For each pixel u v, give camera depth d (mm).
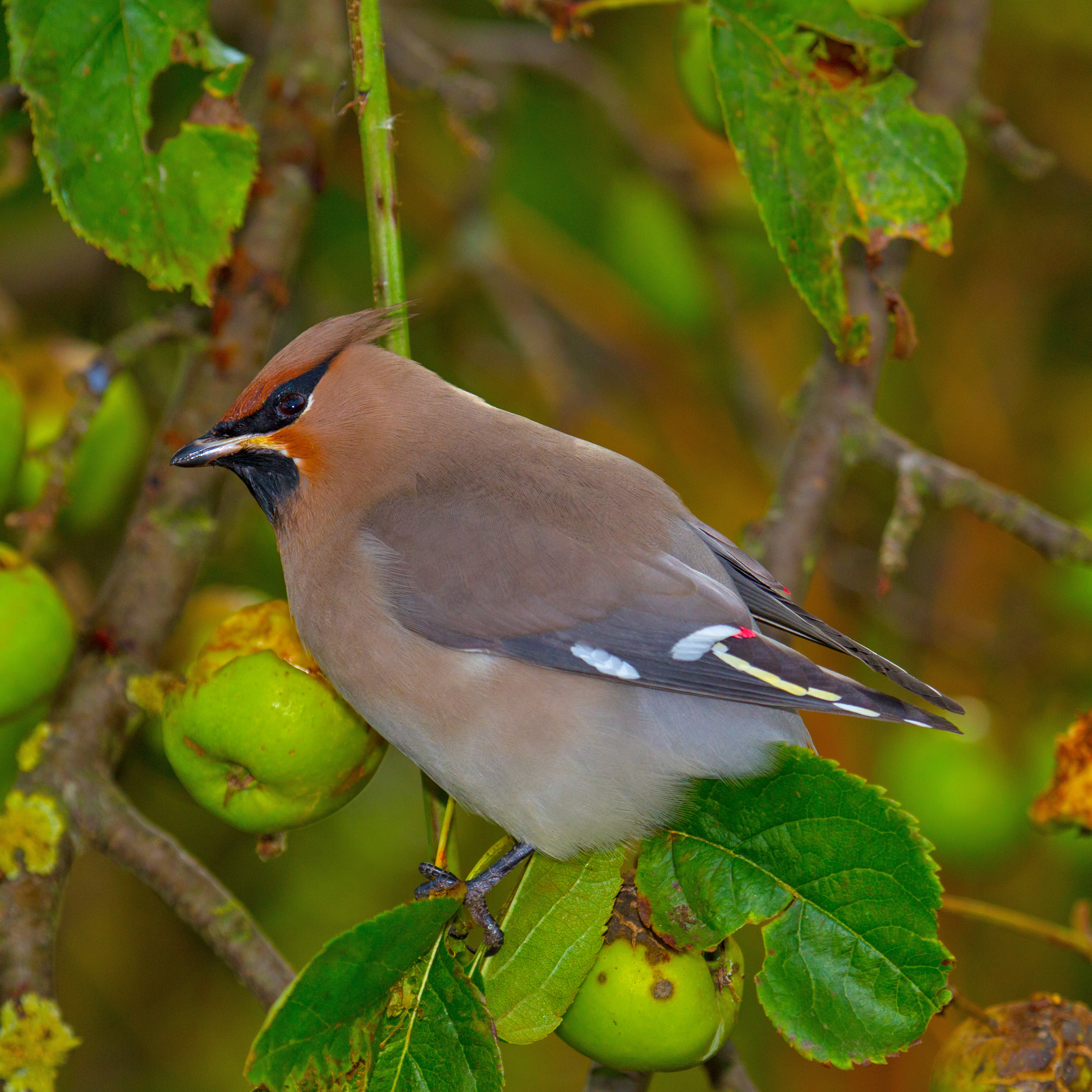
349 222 10133
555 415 9812
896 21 7164
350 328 6488
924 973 4895
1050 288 10922
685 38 7191
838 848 5035
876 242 6035
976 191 10828
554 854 5488
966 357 10742
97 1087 9938
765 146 5949
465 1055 4824
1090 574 8398
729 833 5223
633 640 5805
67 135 5574
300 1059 4598
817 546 7301
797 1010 4953
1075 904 9430
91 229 5605
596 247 10820
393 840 10258
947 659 9797
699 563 6117
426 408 6410
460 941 5109
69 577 7859
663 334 10742
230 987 10148
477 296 10641
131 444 7512
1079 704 8914
